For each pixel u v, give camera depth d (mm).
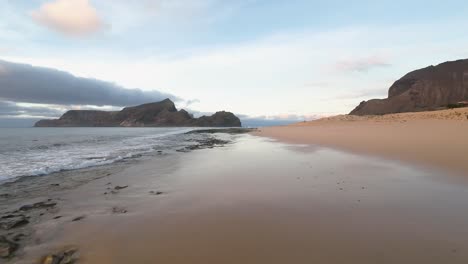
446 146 12766
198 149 20234
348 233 4262
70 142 30641
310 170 9695
